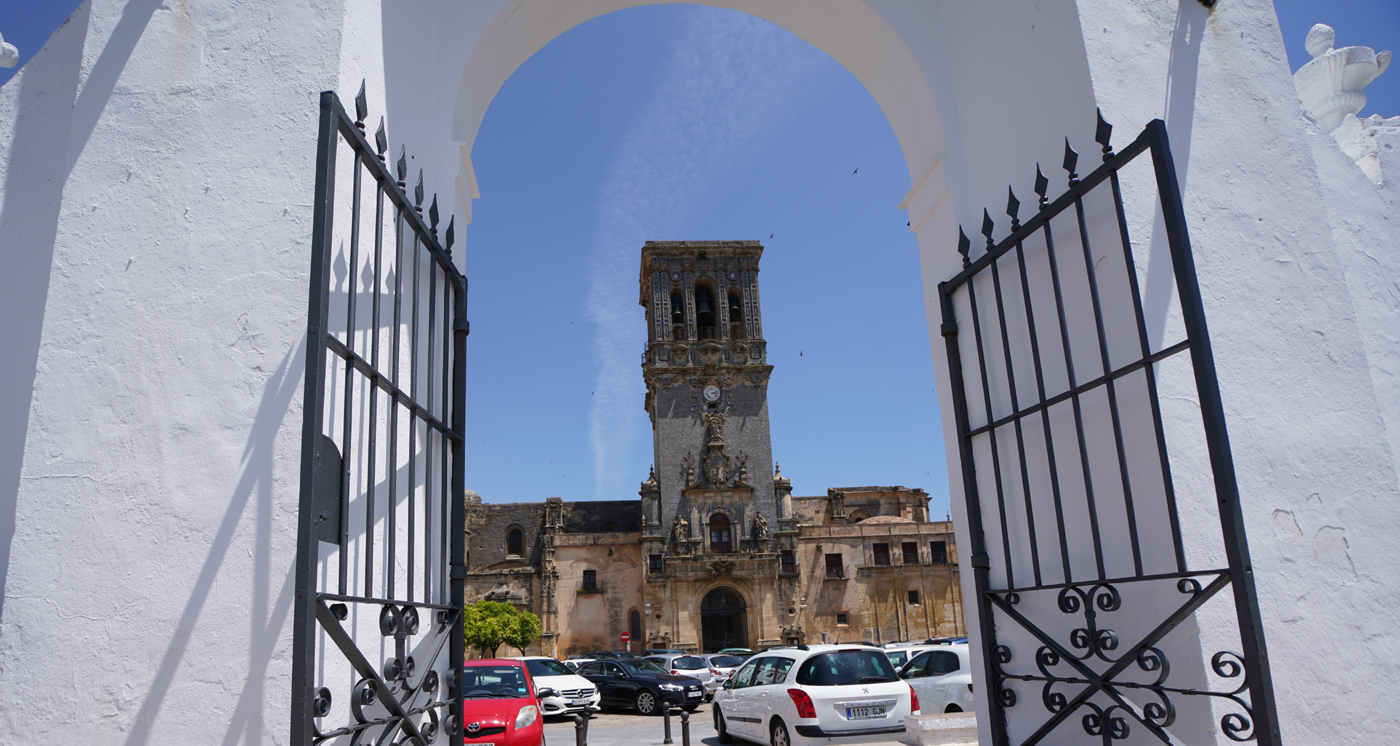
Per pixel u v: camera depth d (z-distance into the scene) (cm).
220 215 346
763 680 1306
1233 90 435
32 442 324
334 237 339
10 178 397
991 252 435
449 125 471
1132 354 371
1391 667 368
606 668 2311
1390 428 453
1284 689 350
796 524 5503
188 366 330
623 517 5962
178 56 369
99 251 344
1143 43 421
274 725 294
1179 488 354
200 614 306
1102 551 373
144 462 321
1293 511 375
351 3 375
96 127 360
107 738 296
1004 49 472
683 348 5762
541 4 512
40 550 314
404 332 400
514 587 5481
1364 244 488
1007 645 443
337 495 326
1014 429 437
